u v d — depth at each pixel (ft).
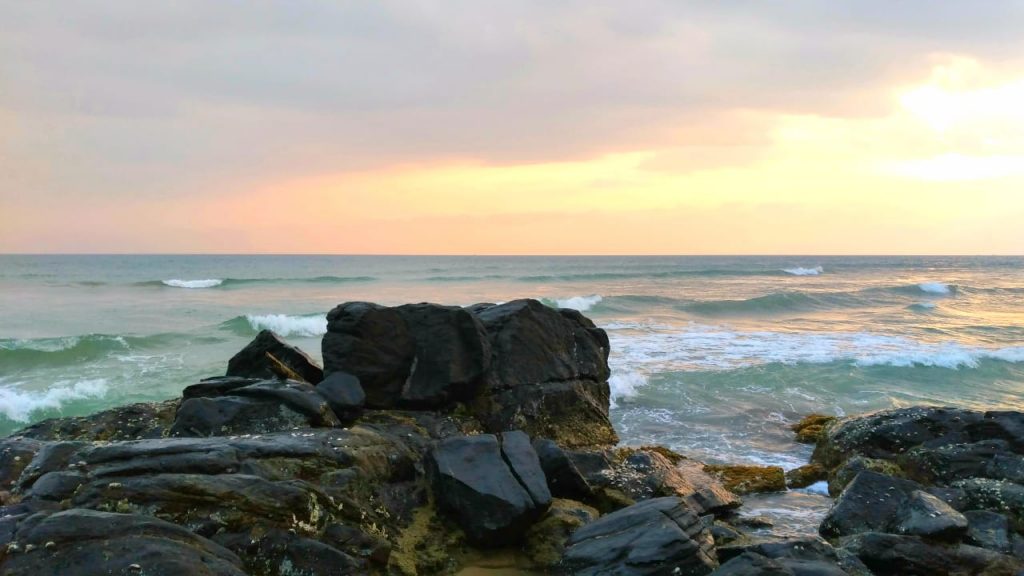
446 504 27.02
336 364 34.65
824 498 36.06
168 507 21.36
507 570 25.46
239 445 24.58
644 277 232.12
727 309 130.52
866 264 426.10
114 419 34.37
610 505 30.81
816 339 93.25
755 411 55.62
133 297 137.80
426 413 35.40
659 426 50.88
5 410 55.06
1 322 102.12
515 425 37.91
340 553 22.04
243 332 93.30
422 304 38.45
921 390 64.59
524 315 41.73
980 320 120.06
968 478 34.24
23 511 20.18
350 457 26.13
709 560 23.61
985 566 25.62
